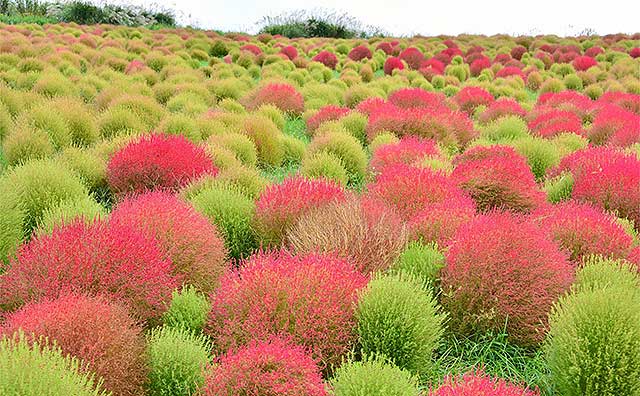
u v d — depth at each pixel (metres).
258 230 5.02
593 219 4.80
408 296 3.48
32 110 7.59
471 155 6.69
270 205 4.96
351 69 19.05
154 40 22.84
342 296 3.63
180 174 5.95
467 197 5.54
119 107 8.97
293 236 4.55
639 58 23.66
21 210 4.89
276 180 7.19
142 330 3.51
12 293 3.61
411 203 5.36
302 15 35.91
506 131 10.12
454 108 13.22
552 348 3.47
